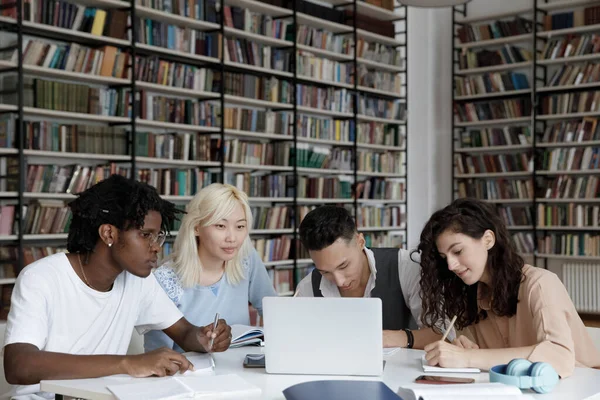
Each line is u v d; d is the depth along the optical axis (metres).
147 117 5.41
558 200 7.20
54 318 1.99
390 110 7.66
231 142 6.04
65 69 4.92
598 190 7.02
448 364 1.93
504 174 7.58
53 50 4.86
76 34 4.94
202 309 2.58
